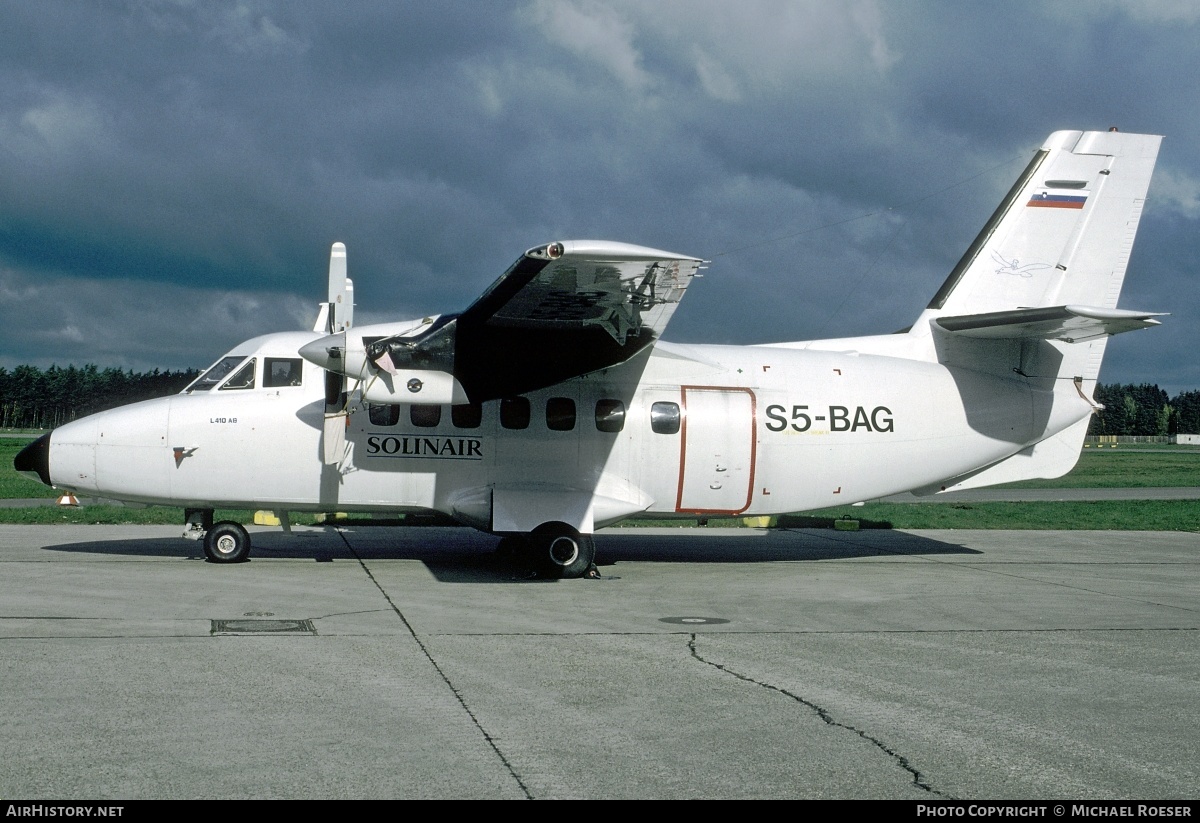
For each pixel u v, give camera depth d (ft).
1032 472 50.65
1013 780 18.43
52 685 23.31
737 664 27.20
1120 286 49.90
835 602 37.99
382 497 44.11
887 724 21.84
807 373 47.39
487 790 17.28
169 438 43.06
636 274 34.27
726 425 45.55
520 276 34.58
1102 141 49.85
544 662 26.91
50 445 43.11
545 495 43.75
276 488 43.68
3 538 53.21
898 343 49.47
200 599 35.22
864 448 47.11
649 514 46.37
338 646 28.22
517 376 42.01
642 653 28.27
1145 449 325.83
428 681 24.56
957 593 40.63
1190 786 18.25
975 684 25.54
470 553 51.19
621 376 45.32
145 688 23.21
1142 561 53.11
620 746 19.90
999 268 49.47
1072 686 25.49
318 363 40.83
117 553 47.50
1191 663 28.25
